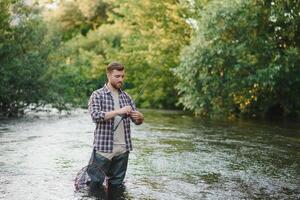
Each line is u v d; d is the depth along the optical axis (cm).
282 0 1773
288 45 1884
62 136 1216
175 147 1077
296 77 1803
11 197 596
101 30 4144
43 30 2053
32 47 2033
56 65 2041
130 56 3147
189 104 2009
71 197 599
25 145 1028
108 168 660
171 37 2884
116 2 3281
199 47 1852
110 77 658
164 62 2939
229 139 1248
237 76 1855
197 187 681
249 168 841
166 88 3067
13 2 1972
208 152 1012
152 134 1330
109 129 648
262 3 1792
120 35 4069
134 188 657
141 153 976
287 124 1744
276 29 1862
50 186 656
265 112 2123
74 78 2081
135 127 1530
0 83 1820
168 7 2817
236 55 1805
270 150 1062
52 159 867
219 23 1803
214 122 1788
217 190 667
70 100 2036
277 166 870
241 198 627
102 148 645
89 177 657
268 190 679
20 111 1955
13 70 1853
